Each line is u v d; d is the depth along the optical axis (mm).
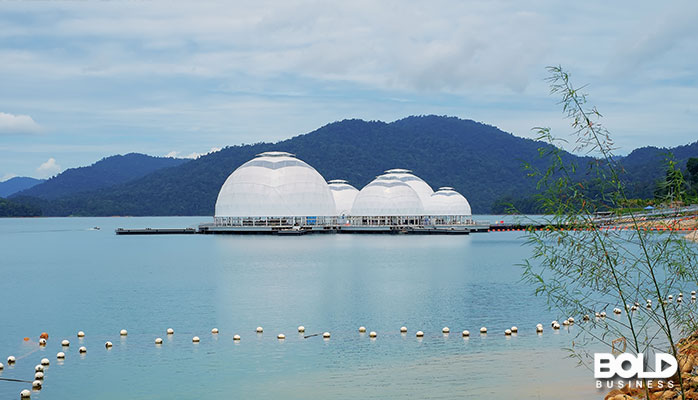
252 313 52656
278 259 103938
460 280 73000
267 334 44781
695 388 23344
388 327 46500
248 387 32188
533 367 34531
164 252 123500
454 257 105000
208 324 48281
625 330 41656
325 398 30141
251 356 38562
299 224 191750
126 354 39469
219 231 187875
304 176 194250
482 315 50312
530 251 116438
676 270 21188
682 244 20422
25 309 56156
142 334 45219
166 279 77562
